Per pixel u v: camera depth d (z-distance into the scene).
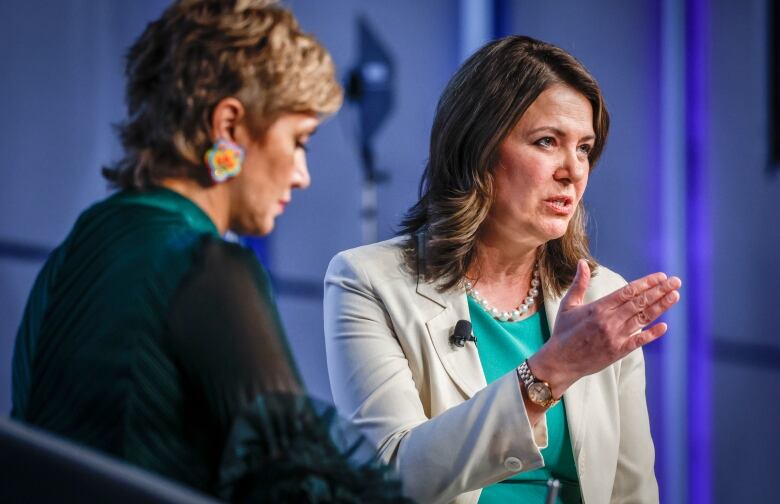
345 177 16.36
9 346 15.36
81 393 3.29
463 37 15.63
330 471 3.33
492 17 15.36
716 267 12.98
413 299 5.58
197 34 3.45
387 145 16.19
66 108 16.23
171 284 3.34
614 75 14.00
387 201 16.16
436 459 4.89
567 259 5.82
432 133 5.78
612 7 14.04
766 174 12.34
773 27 12.23
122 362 3.26
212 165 3.47
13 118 15.75
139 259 3.39
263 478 3.26
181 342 3.28
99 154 16.47
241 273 3.42
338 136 16.30
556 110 5.35
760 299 12.37
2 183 15.65
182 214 3.50
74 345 3.37
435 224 5.59
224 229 3.66
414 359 5.47
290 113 3.54
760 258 12.37
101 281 3.41
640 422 5.86
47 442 2.71
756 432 12.34
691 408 13.19
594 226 6.29
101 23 16.48
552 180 5.38
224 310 3.33
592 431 5.55
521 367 4.86
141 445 3.22
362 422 5.26
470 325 5.52
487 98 5.41
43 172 16.03
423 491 4.90
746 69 12.58
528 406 4.84
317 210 16.59
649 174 13.62
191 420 3.30
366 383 5.36
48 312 3.50
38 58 15.98
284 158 3.55
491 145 5.40
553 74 5.38
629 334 4.61
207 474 3.28
